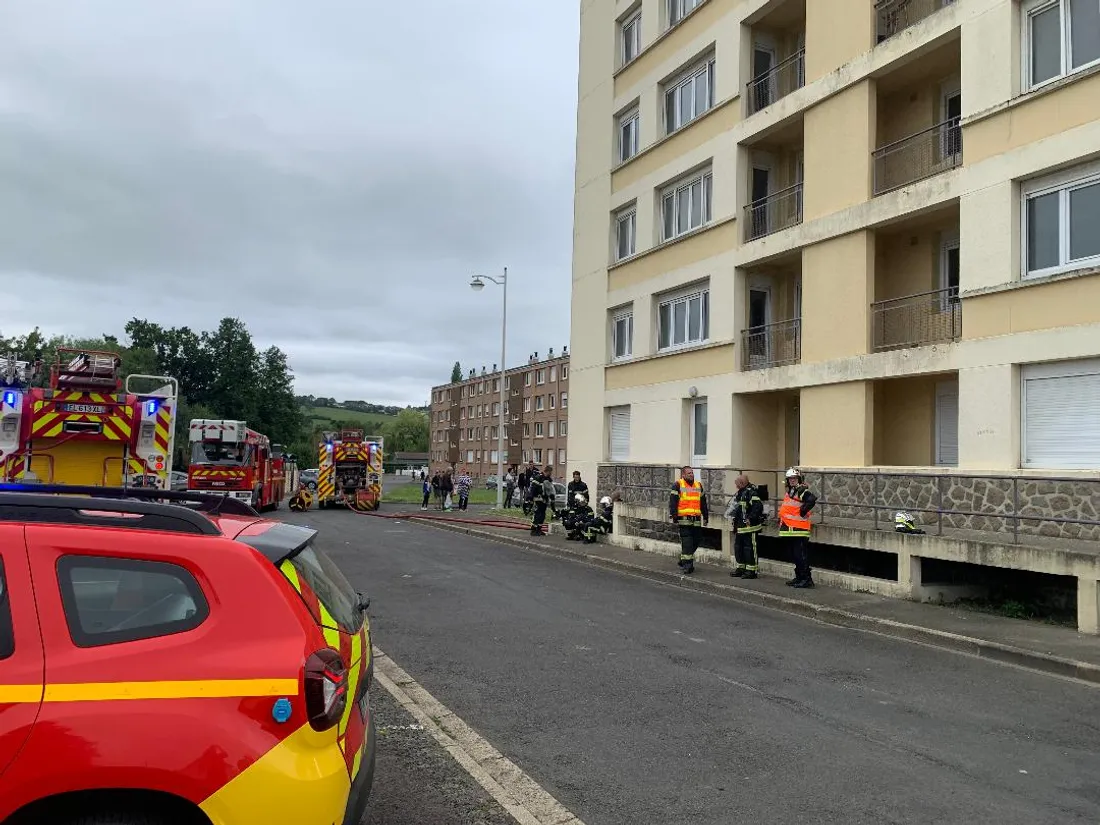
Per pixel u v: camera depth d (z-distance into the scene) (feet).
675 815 14.76
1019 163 39.22
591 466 73.51
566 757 17.67
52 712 8.87
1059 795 16.05
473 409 322.55
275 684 9.43
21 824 8.86
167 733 8.96
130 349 229.25
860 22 48.96
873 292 47.80
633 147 71.92
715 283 59.47
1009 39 40.09
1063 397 37.50
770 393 55.93
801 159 58.03
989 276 40.29
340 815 9.67
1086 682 25.39
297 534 12.03
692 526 46.57
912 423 48.16
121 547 9.84
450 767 16.98
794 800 15.53
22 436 40.65
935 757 18.13
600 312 73.77
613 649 28.04
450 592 39.17
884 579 40.14
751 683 24.08
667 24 68.03
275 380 257.75
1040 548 32.07
